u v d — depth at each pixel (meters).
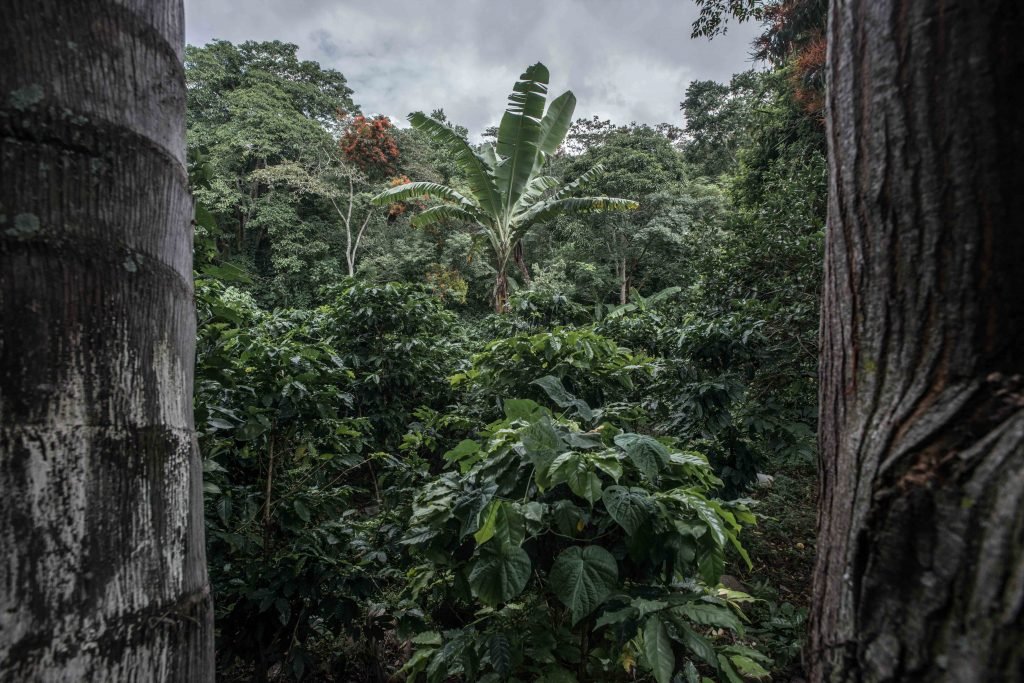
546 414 1.77
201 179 2.15
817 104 7.19
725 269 5.27
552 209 10.09
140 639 0.73
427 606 2.32
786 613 2.84
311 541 2.21
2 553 0.62
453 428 4.20
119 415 0.73
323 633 2.74
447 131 9.13
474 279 17.95
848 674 0.77
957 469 0.63
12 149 0.67
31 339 0.66
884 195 0.77
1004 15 0.66
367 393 4.54
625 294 18.55
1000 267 0.66
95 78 0.75
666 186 18.78
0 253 0.65
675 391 3.95
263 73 21.58
